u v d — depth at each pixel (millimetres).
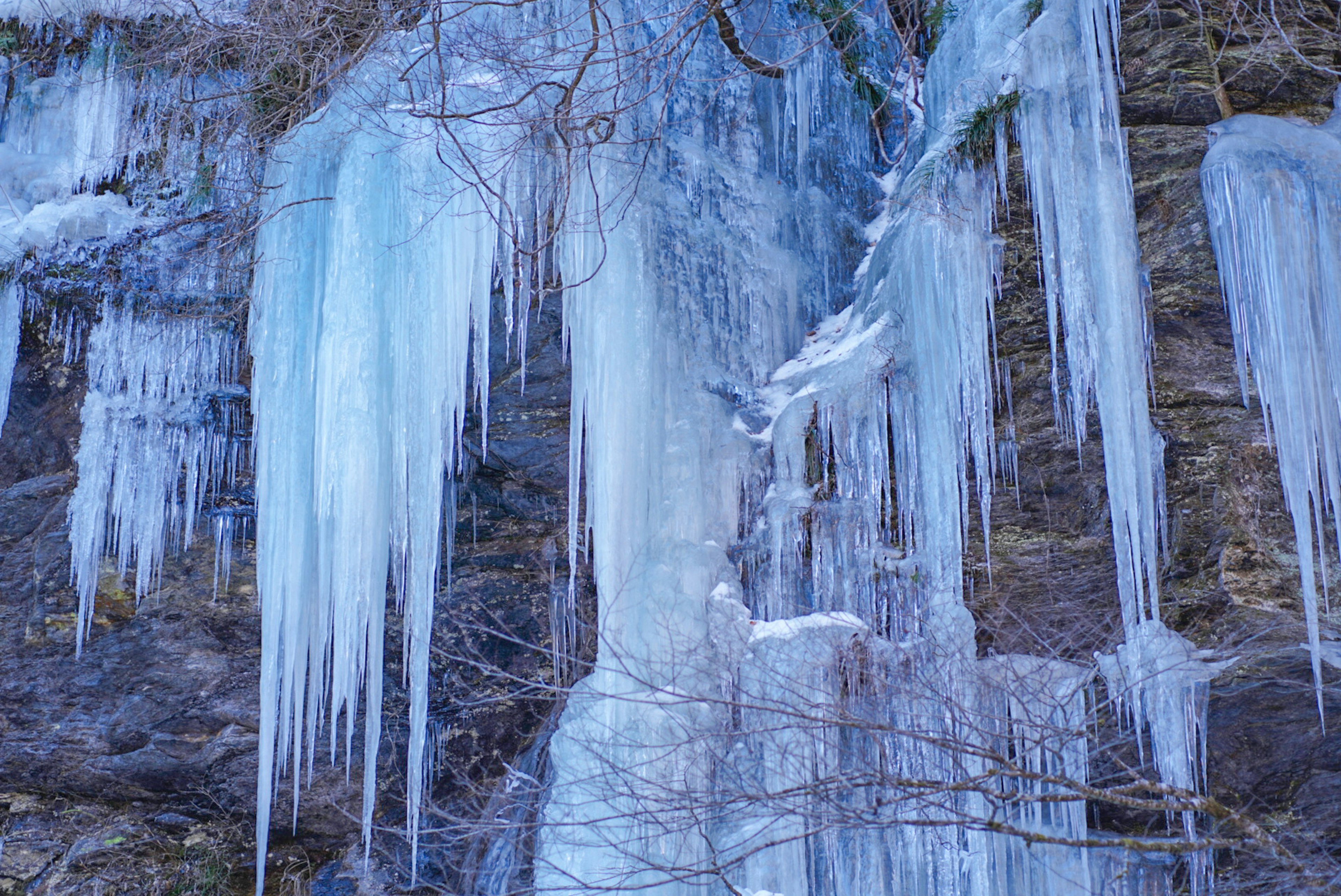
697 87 9477
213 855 9633
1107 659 7262
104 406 9641
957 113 8656
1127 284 7680
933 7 10164
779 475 8719
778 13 10062
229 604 9688
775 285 9375
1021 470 8273
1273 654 7047
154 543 9586
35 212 9961
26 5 10422
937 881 7383
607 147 8656
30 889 9266
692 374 8867
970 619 7742
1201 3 8305
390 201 8484
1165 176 7953
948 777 7062
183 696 9648
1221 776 7395
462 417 8508
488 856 8961
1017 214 8328
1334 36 8211
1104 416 7578
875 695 7297
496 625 9781
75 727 9680
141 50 10219
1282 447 7160
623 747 7277
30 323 9812
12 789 9844
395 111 8586
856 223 10062
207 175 9852
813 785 5789
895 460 8445
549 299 9422
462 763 9672
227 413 9742
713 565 8500
